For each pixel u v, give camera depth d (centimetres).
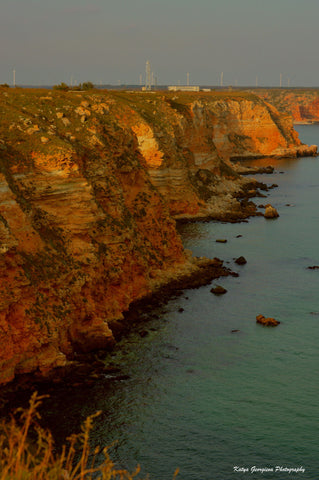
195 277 7731
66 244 5788
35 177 5794
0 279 4553
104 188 6712
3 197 5091
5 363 4453
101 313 5997
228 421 4206
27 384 4594
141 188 8056
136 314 6359
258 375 4966
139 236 7200
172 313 6462
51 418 4166
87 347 5394
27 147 5928
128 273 6619
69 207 5894
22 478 1305
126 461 3703
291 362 5231
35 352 4716
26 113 6881
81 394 4534
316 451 3831
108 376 4875
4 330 4469
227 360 5259
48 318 4875
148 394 4584
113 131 7956
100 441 3916
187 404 4441
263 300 6919
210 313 6481
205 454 3800
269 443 3925
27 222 5294
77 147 6594
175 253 8031
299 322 6228
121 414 4269
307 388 4731
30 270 4991
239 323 6184
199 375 4944
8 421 3981
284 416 4278
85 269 5784
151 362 5184
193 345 5584
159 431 4062
